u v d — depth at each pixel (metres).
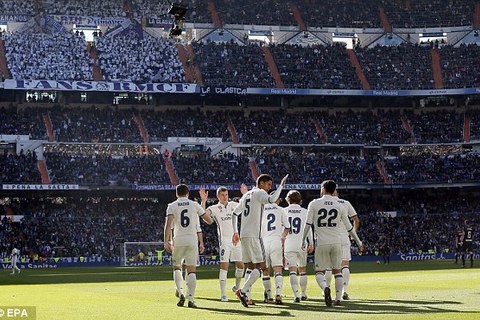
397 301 22.34
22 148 79.31
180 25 44.53
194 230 21.53
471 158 86.38
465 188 86.81
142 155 81.44
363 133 88.62
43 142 79.81
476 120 89.88
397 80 91.00
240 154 85.75
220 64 89.31
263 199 21.33
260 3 97.38
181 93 84.62
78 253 71.12
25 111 82.50
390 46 94.94
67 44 86.75
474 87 89.00
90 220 75.25
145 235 75.06
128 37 90.19
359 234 79.06
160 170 79.88
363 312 18.78
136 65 86.69
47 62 83.88
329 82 89.56
